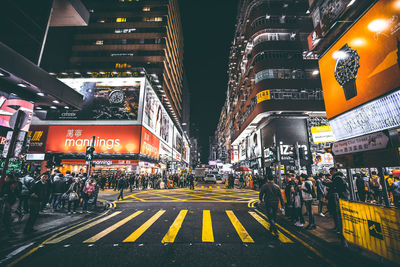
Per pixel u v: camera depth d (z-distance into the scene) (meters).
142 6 49.06
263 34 28.11
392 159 3.68
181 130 80.00
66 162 28.52
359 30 7.52
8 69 8.40
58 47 43.94
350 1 7.22
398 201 7.23
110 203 11.31
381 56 6.59
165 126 48.66
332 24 8.19
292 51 26.56
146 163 32.16
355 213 4.27
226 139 76.75
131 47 46.69
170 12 53.88
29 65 9.48
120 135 29.73
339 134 8.89
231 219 7.21
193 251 4.18
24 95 10.52
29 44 10.16
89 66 45.22
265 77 25.86
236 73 45.69
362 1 6.98
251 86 31.95
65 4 13.27
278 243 4.67
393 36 6.16
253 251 4.18
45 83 10.52
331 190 6.14
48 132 29.94
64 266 3.48
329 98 9.43
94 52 46.06
